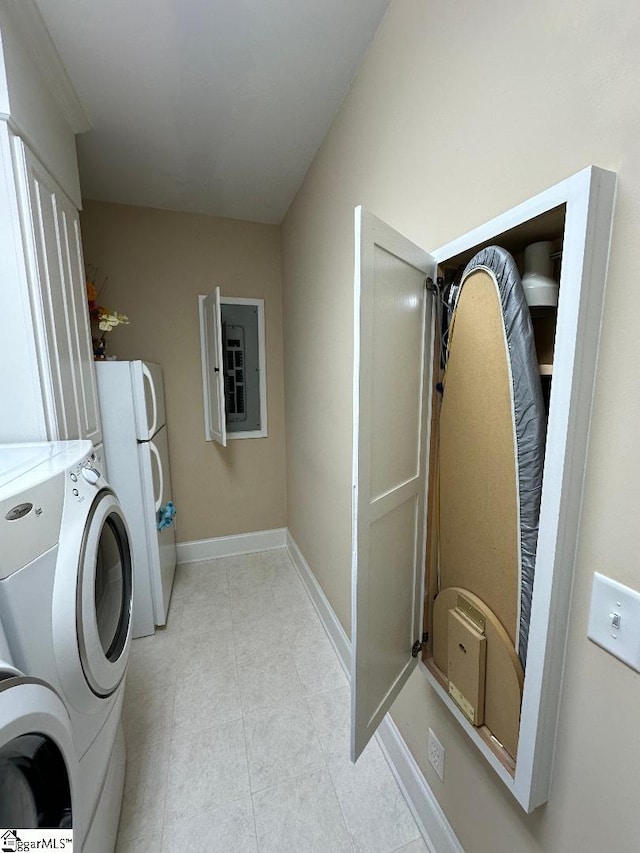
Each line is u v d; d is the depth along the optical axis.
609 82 0.54
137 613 1.99
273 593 2.43
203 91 1.50
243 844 1.10
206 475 2.83
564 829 0.68
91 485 1.05
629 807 0.57
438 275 0.95
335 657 1.87
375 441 0.78
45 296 1.31
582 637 0.63
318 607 2.21
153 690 1.66
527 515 0.70
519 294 0.69
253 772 1.31
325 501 2.01
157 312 2.57
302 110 1.62
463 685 0.86
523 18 0.68
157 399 2.21
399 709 1.28
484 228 0.76
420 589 1.05
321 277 1.91
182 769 1.32
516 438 0.71
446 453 0.93
